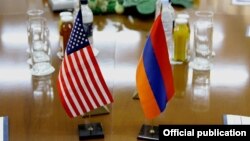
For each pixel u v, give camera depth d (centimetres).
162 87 108
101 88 113
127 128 116
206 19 175
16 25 197
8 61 158
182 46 153
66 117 122
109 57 161
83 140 111
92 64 112
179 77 145
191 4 223
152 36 104
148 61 106
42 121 120
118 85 141
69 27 154
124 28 192
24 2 237
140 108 127
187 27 154
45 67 151
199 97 133
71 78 112
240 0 233
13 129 117
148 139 111
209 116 122
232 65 155
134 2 204
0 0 240
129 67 153
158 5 158
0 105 129
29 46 163
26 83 142
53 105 128
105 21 201
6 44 175
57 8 212
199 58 154
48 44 161
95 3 204
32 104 129
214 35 182
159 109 110
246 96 134
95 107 114
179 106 128
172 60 154
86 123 118
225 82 143
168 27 152
